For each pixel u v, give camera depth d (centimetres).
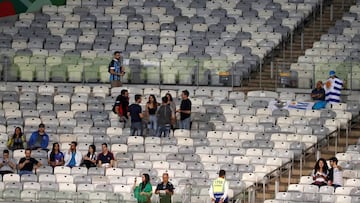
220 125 10231
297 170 9844
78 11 11675
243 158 9856
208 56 11069
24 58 10806
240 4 11700
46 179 9656
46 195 9275
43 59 10819
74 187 9562
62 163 9838
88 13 11650
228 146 10019
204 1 11738
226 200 9075
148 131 10212
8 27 11419
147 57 11094
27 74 10794
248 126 10188
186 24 11431
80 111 10400
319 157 9881
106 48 11219
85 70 10775
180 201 9269
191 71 10731
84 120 10306
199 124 10262
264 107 10450
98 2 11744
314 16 11581
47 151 9981
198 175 9712
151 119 10200
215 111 10369
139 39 11306
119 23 11488
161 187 9262
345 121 10231
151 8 11681
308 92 10644
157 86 10750
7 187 9550
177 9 11669
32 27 11456
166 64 10750
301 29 11438
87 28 11450
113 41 11294
